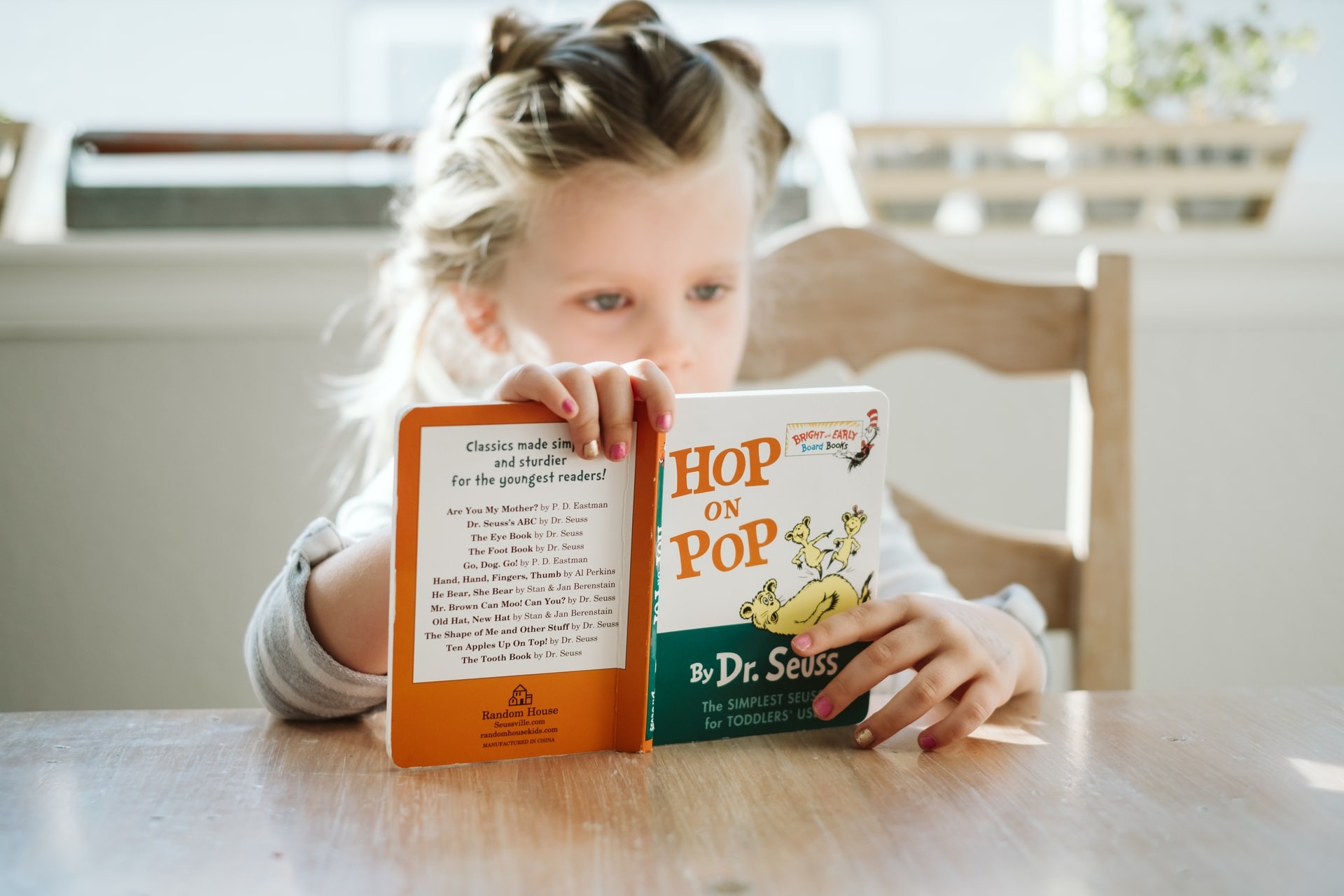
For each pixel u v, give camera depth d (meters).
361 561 0.65
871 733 0.57
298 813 0.48
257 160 1.44
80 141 1.30
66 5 1.49
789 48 1.58
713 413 0.57
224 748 0.57
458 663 0.54
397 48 1.54
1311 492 1.43
